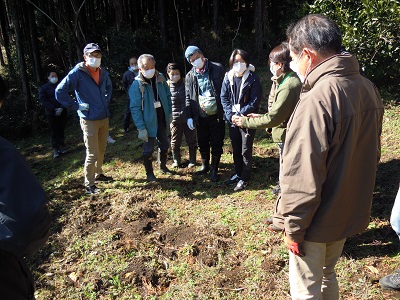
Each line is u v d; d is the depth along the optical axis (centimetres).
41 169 687
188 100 490
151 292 310
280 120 354
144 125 488
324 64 184
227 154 596
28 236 129
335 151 180
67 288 322
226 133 681
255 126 366
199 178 525
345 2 662
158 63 1134
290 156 182
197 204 452
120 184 529
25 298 148
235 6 1644
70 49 1119
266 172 513
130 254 358
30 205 131
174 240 379
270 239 363
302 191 180
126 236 389
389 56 644
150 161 518
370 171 196
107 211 451
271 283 307
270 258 335
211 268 331
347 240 349
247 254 346
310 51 190
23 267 151
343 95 178
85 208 459
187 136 549
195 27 1294
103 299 306
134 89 480
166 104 511
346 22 642
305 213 183
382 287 290
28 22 1217
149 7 1655
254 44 1100
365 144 191
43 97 717
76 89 475
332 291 229
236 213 419
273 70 364
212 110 472
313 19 193
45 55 1355
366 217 202
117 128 845
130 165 607
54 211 462
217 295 298
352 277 303
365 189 198
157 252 360
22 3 1213
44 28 1389
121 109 973
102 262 351
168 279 324
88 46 466
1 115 980
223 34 1280
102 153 530
